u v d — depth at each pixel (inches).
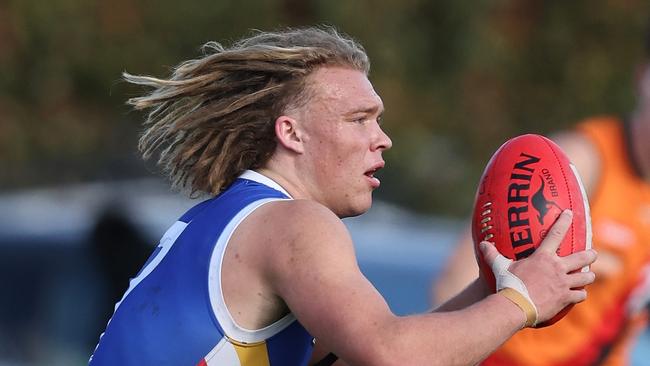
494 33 1712.6
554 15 1804.9
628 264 754.8
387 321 462.0
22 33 1453.0
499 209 518.6
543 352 748.6
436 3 1630.2
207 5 1483.8
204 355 490.0
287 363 498.6
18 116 1503.4
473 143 1790.1
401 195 1867.6
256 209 496.7
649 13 1774.1
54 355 1041.5
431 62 1652.3
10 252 1089.4
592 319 753.0
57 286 1072.8
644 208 754.8
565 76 1817.2
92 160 1600.6
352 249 478.3
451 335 464.4
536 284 491.5
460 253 724.7
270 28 1497.3
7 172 1627.7
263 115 520.1
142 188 1389.0
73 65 1480.1
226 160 523.8
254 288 484.4
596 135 761.0
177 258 506.3
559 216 513.7
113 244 1069.1
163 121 544.7
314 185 518.0
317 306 466.3
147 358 496.7
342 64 523.8
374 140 519.2
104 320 1055.6
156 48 1489.9
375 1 1553.9
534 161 528.1
